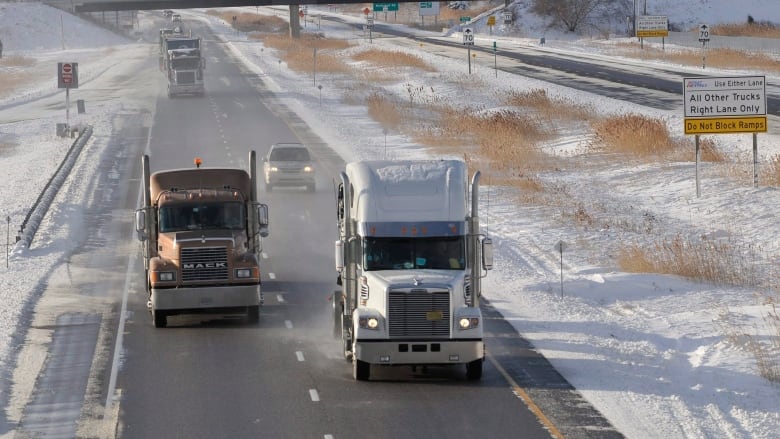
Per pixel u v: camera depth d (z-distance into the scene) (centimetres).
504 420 3469
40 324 4841
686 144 10362
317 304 5241
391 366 4156
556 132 12056
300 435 3328
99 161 10250
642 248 6431
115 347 4444
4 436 3344
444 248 3994
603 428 3384
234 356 4294
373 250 3984
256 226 5012
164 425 3447
